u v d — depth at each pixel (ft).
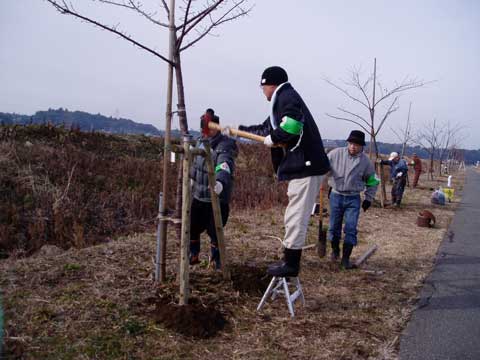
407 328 12.53
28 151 34.99
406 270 18.48
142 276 14.37
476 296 15.57
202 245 19.15
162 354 10.11
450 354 11.09
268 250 19.34
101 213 28.55
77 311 11.64
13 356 9.51
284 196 36.22
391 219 31.81
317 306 13.62
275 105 12.03
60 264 15.01
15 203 27.32
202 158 14.69
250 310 12.79
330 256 19.94
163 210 13.69
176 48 13.32
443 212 37.63
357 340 11.42
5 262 15.35
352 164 18.28
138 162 41.19
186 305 11.91
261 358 10.21
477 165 252.21
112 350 10.06
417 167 61.57
